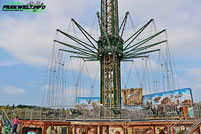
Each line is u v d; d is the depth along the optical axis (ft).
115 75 106.83
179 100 115.24
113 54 107.76
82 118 77.30
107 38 107.24
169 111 73.77
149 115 75.51
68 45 106.93
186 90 112.27
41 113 78.79
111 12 121.29
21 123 72.74
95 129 74.02
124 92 154.92
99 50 112.98
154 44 106.32
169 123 65.77
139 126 69.72
